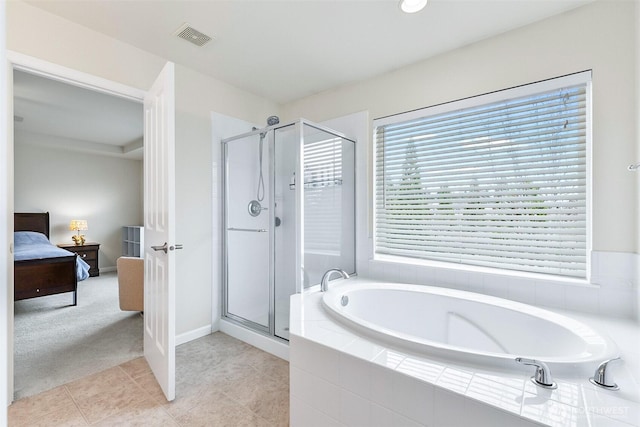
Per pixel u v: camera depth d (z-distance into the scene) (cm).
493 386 100
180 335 247
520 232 197
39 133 473
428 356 119
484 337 179
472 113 214
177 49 221
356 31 199
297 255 226
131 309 304
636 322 154
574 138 179
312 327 149
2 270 41
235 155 270
